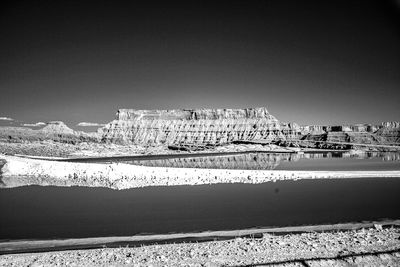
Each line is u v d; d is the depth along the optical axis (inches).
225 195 1381.6
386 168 2635.3
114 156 4667.8
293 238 701.9
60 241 764.0
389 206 1140.5
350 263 553.6
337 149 6899.6
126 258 594.9
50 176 1850.4
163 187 1592.0
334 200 1253.7
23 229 880.9
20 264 573.3
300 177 1868.8
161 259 584.4
